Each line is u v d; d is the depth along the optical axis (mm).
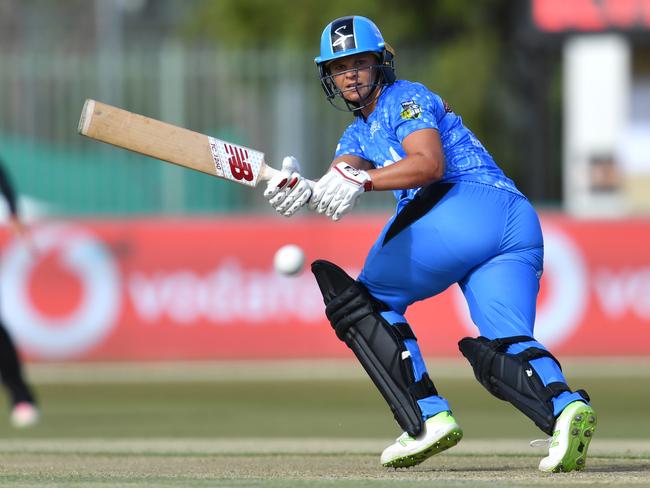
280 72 55125
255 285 42844
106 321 42750
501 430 27562
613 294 42062
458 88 67688
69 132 54812
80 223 42750
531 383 16500
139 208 54031
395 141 17109
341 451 22328
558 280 42094
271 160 55188
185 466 19281
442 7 69938
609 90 55625
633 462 19359
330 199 16531
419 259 16906
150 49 92000
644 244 41938
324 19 69812
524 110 65938
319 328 42875
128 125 16906
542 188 64125
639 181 57375
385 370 17250
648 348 41906
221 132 55156
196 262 42906
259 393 35969
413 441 17391
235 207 53719
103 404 33781
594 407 32125
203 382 38594
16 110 54906
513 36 65875
